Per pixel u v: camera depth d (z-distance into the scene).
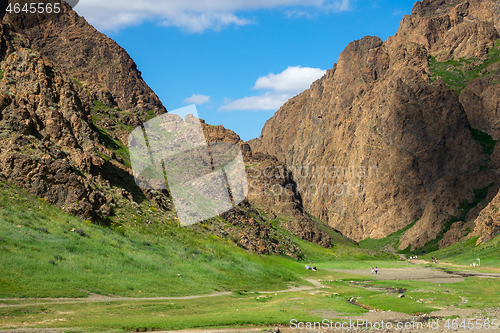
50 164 46.38
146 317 23.98
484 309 32.06
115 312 24.06
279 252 87.50
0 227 31.80
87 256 33.75
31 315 20.77
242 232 67.12
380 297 40.75
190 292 34.88
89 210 44.94
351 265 100.94
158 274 36.81
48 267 28.66
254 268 52.50
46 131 57.34
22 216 36.12
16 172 43.78
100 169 59.69
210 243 54.34
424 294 42.47
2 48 81.81
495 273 76.25
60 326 19.42
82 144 65.62
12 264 26.88
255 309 30.59
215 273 44.00
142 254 40.31
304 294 42.97
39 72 66.50
